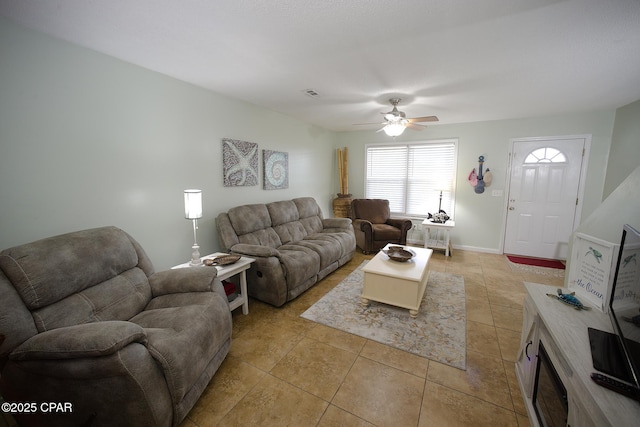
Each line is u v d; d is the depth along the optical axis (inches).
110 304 68.2
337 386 70.1
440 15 62.6
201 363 62.6
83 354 46.7
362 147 223.5
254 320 102.0
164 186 104.9
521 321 100.6
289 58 86.4
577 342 46.9
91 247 69.7
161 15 63.5
